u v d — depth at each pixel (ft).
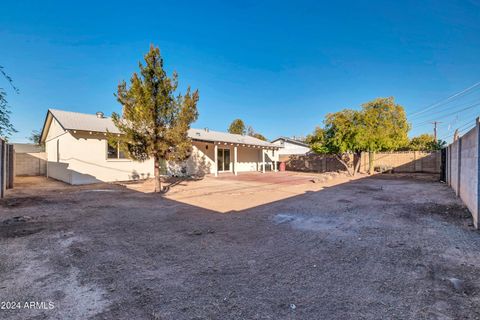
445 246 13.47
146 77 32.07
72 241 14.24
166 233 15.99
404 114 60.59
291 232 16.31
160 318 7.37
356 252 12.73
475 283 9.42
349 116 56.29
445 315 7.48
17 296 8.50
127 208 23.45
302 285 9.36
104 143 44.24
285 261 11.65
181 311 7.72
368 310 7.74
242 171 75.77
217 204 25.77
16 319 7.25
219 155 67.36
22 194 31.24
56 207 23.65
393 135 58.85
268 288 9.15
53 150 52.70
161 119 33.17
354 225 17.94
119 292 8.83
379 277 9.96
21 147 84.79
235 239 14.88
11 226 17.25
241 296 8.60
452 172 34.73
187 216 20.58
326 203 26.35
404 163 67.72
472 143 19.42
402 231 16.35
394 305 8.00
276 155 89.51
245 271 10.59
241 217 20.34
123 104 32.50
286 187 39.50
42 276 9.99
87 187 38.06
